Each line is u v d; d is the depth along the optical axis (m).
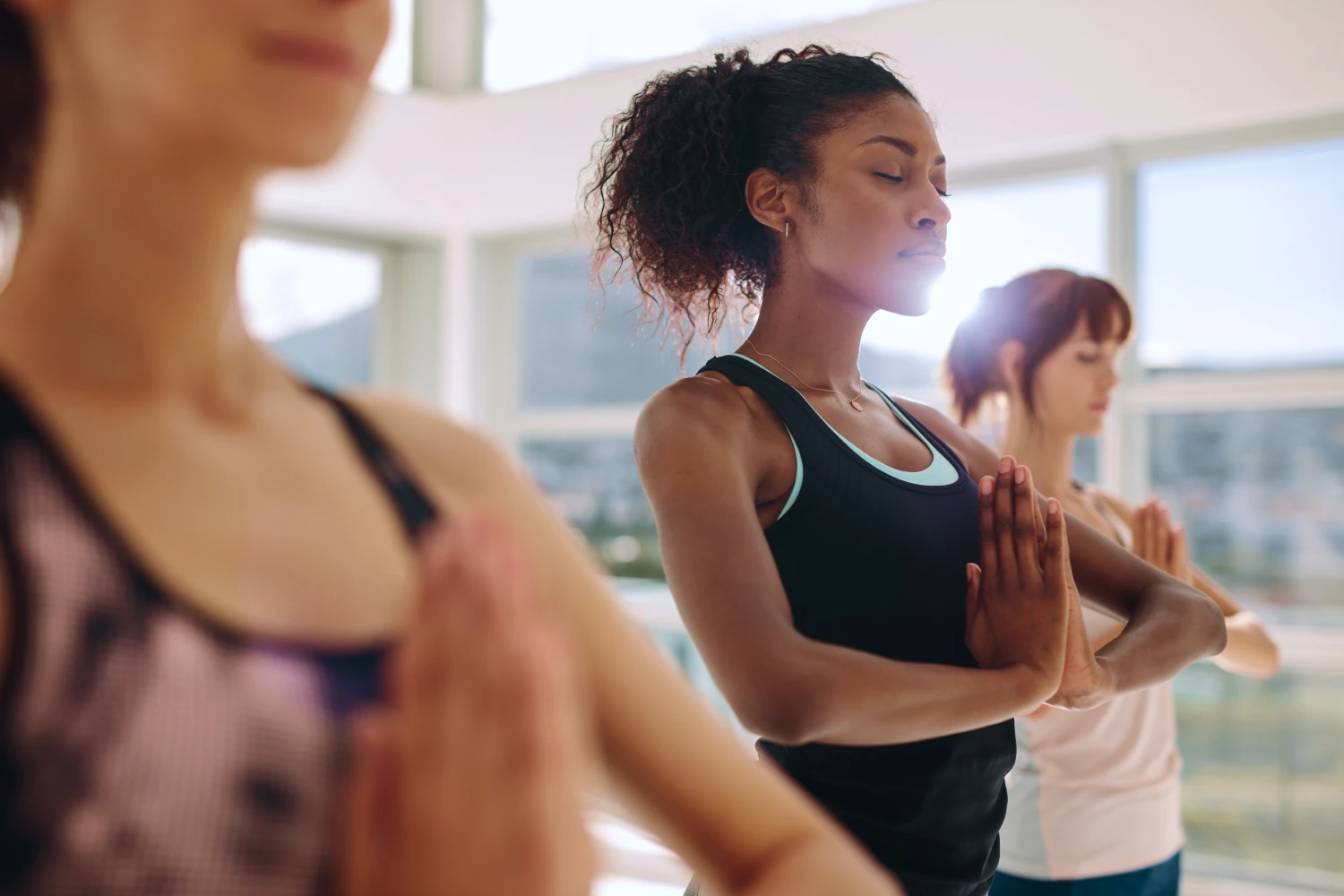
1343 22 3.41
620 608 0.52
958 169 4.18
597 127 4.79
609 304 5.14
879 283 1.07
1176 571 1.99
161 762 0.33
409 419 0.48
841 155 1.07
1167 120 3.68
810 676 0.86
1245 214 3.69
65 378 0.37
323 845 0.35
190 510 0.37
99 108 0.37
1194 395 3.73
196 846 0.34
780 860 0.49
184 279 0.38
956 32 3.95
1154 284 3.83
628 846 4.08
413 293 5.35
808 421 1.04
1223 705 3.54
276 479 0.40
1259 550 3.63
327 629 0.38
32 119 0.42
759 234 1.16
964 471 1.17
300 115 0.36
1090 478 3.90
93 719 0.33
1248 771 3.51
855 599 1.00
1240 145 3.67
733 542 0.93
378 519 0.42
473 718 0.34
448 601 0.35
